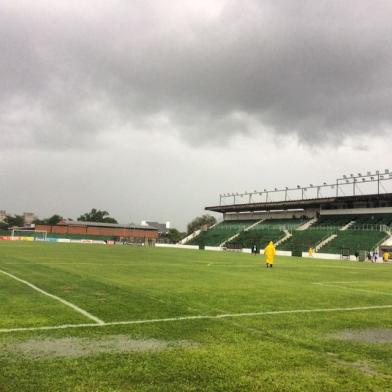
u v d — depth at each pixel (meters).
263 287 15.68
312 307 11.15
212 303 11.17
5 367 5.53
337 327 8.62
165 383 5.10
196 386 5.04
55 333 7.39
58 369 5.49
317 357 6.36
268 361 6.09
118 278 17.09
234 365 5.86
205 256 45.22
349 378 5.46
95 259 30.38
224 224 105.50
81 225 131.25
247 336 7.55
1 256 29.58
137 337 7.26
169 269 23.66
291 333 7.90
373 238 62.66
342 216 80.25
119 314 9.20
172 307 10.30
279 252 68.31
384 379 5.47
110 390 4.83
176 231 157.62
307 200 83.50
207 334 7.60
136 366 5.70
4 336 7.12
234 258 42.84
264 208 96.56
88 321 8.41
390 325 9.02
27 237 106.56
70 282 14.99
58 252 38.84
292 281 18.81
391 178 72.94
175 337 7.33
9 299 10.96
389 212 72.62
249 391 4.94
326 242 68.19
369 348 6.98
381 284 18.91
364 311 10.81
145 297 11.87
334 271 27.72
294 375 5.52
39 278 16.09
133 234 138.12
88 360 5.91
